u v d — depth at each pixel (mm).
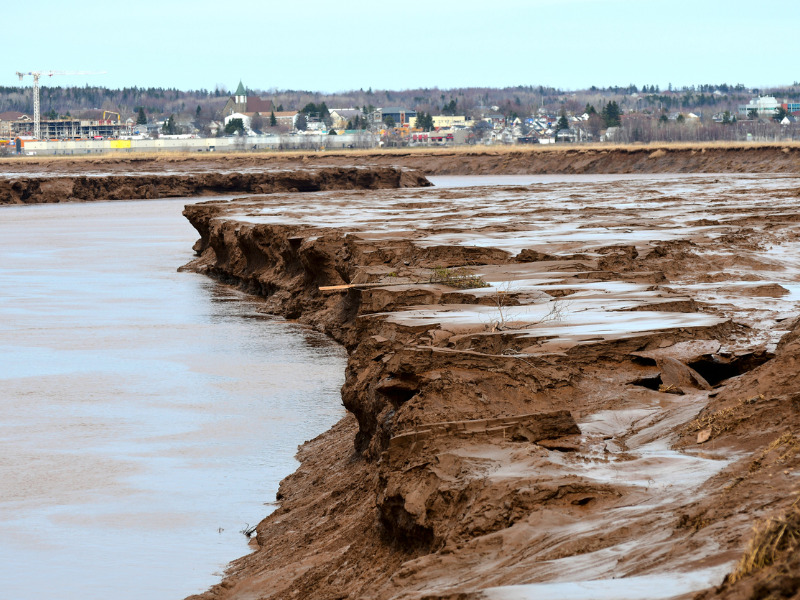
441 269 40844
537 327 27453
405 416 19516
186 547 23141
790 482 12672
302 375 40875
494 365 21547
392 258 51438
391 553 16609
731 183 131375
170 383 39594
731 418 17844
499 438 17797
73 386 39312
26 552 22828
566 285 36250
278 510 24672
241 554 22609
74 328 52562
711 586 9672
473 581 12609
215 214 90188
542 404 20938
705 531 11656
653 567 11023
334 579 17219
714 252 50875
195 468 29031
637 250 48531
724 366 24891
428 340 26266
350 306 49750
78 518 25047
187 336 50344
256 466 29141
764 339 27125
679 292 35750
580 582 10758
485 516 14617
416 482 16391
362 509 20484
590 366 24062
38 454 30469
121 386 39188
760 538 9398
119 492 27000
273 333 51406
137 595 20344
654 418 20031
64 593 20469
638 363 24453
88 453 30469
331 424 33250
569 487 14836
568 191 119000
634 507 14062
